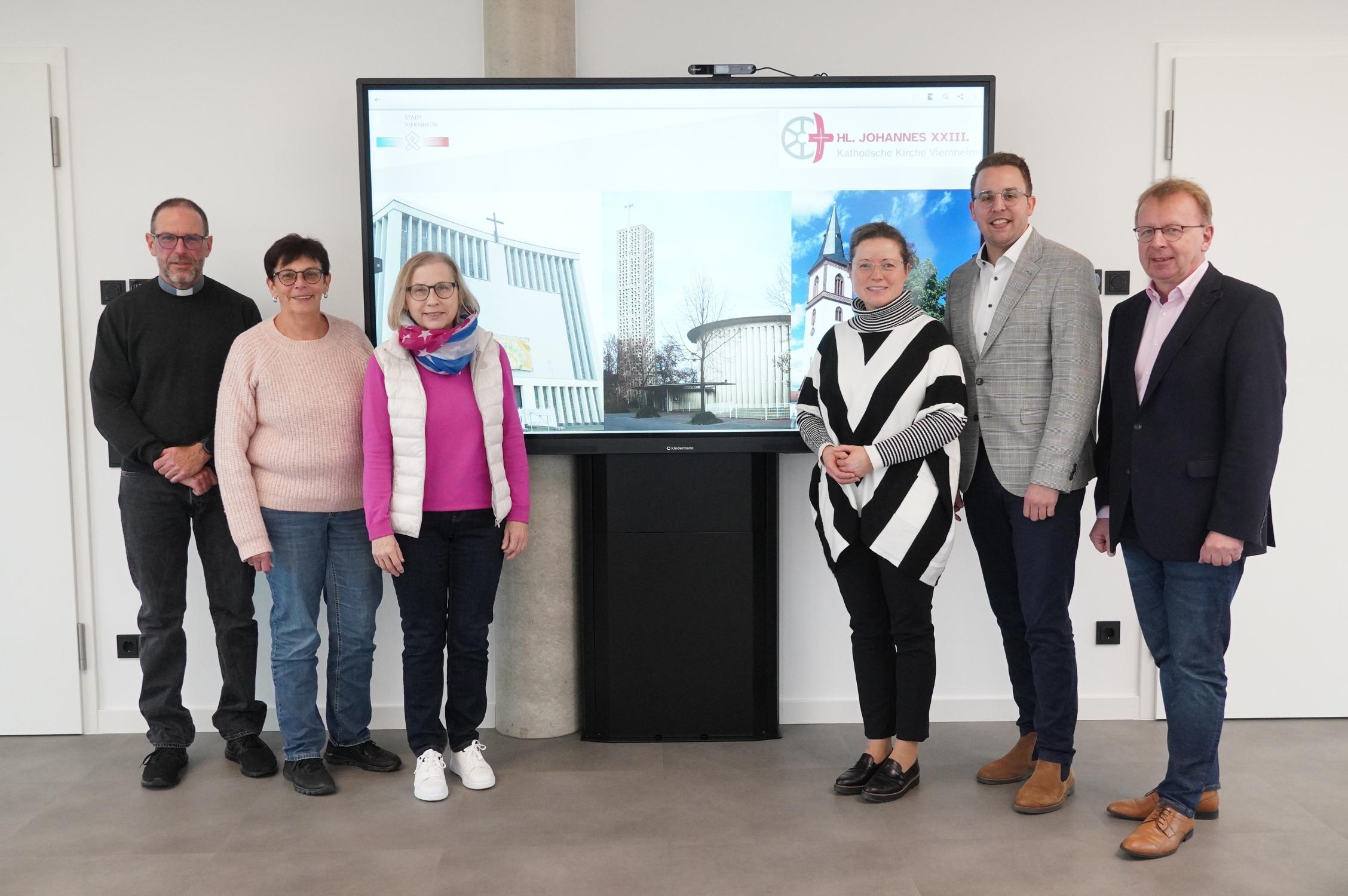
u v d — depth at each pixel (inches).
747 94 120.9
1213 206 129.4
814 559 132.2
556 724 129.2
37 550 128.8
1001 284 106.3
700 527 125.1
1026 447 104.3
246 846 99.3
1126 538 100.5
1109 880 91.4
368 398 106.1
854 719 133.8
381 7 126.1
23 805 109.2
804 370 123.8
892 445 102.1
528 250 122.1
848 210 122.3
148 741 128.4
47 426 127.6
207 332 114.7
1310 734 128.1
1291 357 130.3
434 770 110.7
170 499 114.3
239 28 125.6
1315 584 132.0
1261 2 128.3
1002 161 103.1
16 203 125.3
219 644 118.8
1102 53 128.3
